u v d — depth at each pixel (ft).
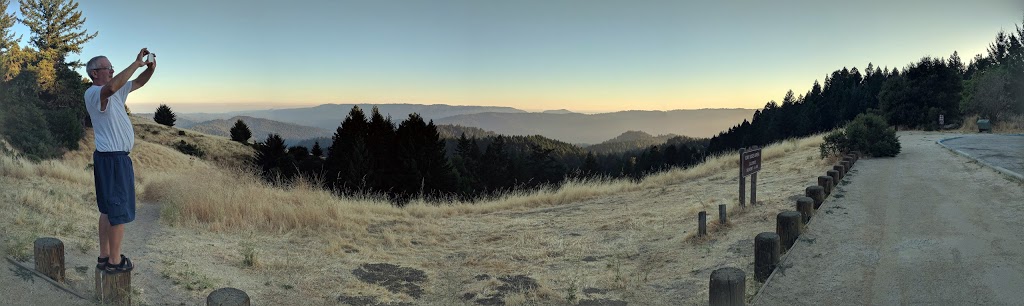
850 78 274.16
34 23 215.31
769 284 18.76
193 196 31.45
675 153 279.69
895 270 19.27
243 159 214.48
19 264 13.96
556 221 38.11
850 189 36.37
